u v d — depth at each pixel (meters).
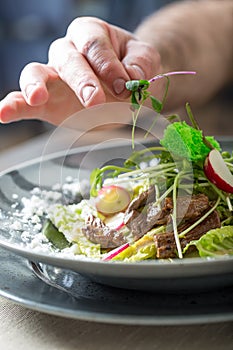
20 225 0.52
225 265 0.38
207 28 0.97
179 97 0.90
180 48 0.88
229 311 0.39
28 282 0.44
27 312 0.44
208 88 0.97
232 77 1.05
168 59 0.86
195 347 0.40
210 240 0.45
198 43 0.92
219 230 0.46
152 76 0.60
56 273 0.46
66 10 1.50
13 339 0.41
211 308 0.39
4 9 1.51
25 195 0.58
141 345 0.40
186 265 0.37
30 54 1.52
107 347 0.40
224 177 0.48
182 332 0.41
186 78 0.89
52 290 0.43
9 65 1.52
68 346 0.40
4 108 0.56
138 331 0.41
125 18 1.47
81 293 0.43
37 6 1.51
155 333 0.41
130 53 0.60
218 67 0.98
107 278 0.41
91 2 1.50
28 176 0.59
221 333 0.41
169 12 0.98
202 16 0.99
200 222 0.47
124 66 0.56
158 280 0.40
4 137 1.37
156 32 0.89
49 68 0.58
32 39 1.50
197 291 0.42
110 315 0.38
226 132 0.99
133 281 0.40
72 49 0.56
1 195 0.56
